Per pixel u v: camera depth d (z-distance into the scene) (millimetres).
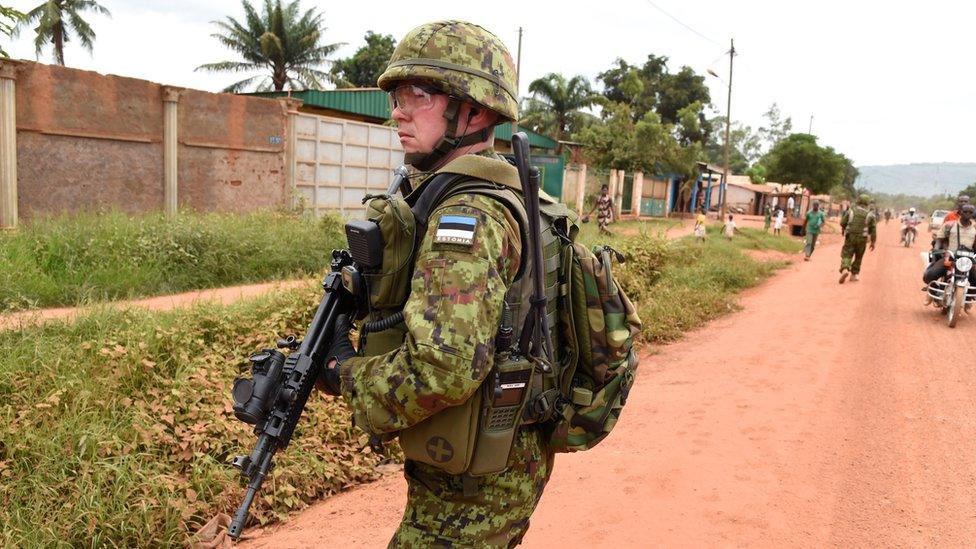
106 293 6809
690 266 11734
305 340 1639
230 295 7691
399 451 4340
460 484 1589
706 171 38094
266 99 12508
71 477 3332
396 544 1648
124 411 3848
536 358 1593
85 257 7609
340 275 1683
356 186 14641
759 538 3242
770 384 5742
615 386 1844
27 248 7527
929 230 41281
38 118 9414
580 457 4211
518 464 1674
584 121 33625
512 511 1661
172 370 4391
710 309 9055
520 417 1579
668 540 3223
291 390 1590
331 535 3377
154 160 10930
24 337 4648
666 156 31797
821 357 6652
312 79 35469
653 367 6391
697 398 5371
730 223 21016
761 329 8133
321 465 3895
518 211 1528
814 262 16875
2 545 2875
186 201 11477
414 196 1601
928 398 5301
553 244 1719
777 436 4531
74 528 3053
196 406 4039
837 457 4188
